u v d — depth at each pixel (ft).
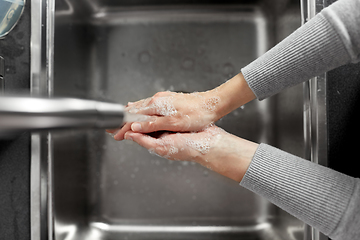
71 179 1.95
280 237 1.97
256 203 2.14
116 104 0.86
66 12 1.92
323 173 1.26
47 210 1.65
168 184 2.21
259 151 1.38
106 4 2.27
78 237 1.99
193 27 2.29
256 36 2.25
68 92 1.96
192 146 1.57
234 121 2.20
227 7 2.26
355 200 1.17
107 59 2.30
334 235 1.21
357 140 1.67
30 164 1.64
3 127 0.54
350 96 1.68
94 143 2.23
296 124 1.84
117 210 2.21
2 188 1.63
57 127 0.63
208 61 2.27
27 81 1.67
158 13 2.30
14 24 1.60
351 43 1.16
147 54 2.30
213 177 2.19
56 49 1.81
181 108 1.61
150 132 1.71
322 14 1.22
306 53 1.26
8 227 1.62
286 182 1.29
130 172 2.23
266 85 1.40
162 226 2.17
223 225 2.14
